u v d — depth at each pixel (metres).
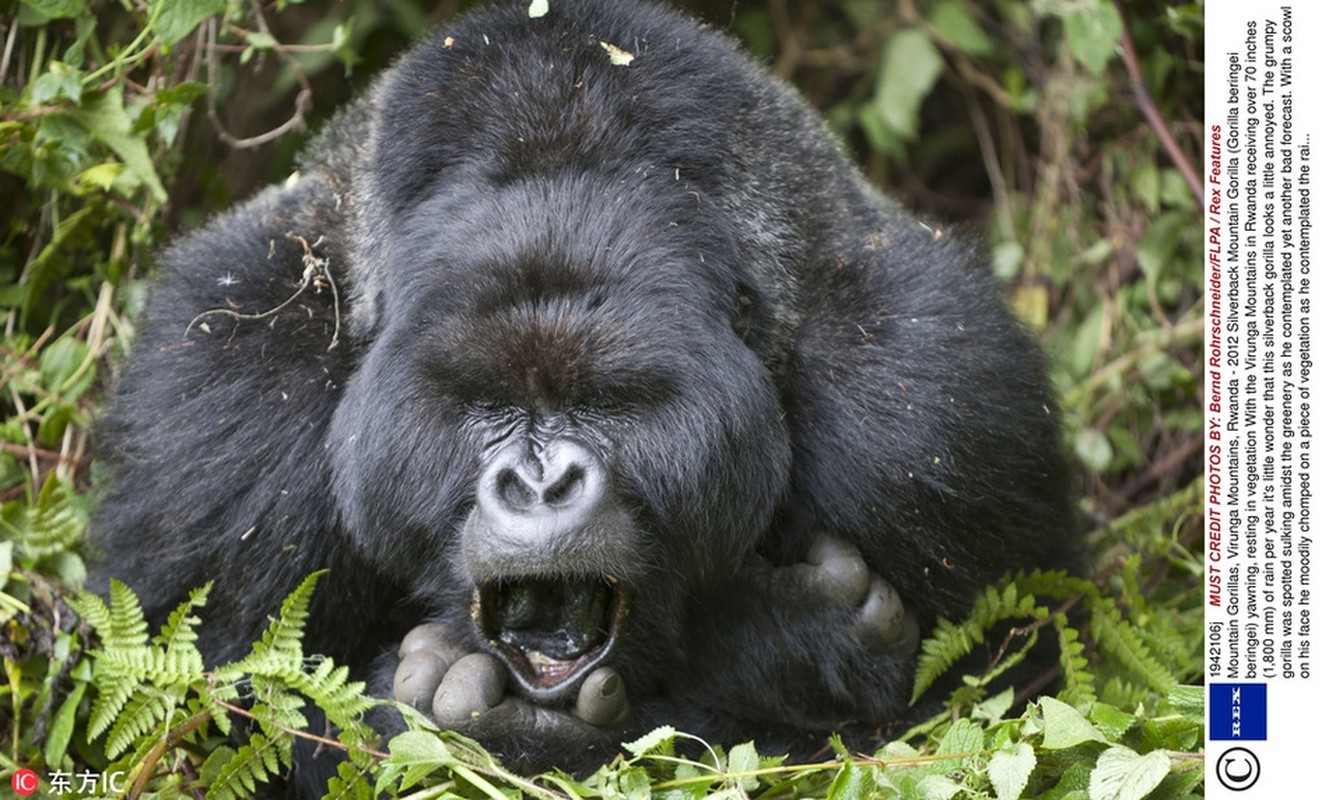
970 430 7.80
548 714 7.10
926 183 14.96
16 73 10.03
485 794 6.87
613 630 7.04
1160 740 6.64
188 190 11.15
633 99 7.23
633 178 7.04
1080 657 8.00
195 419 7.75
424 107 7.38
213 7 8.98
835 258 8.10
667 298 6.73
